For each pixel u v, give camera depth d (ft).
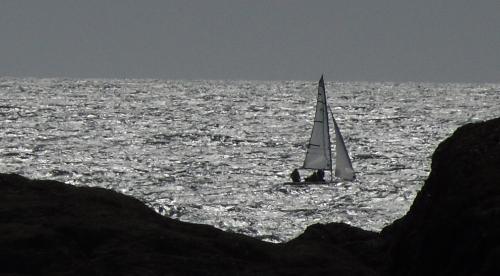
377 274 227.40
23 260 209.77
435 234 198.08
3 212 233.35
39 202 241.96
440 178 217.77
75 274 206.08
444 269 192.95
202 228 242.37
